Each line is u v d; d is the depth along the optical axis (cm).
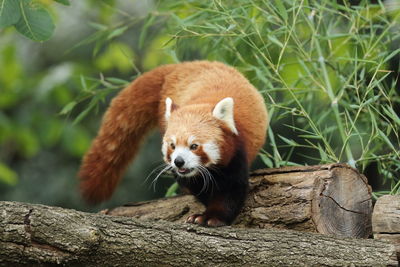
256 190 806
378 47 1073
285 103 998
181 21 996
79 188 967
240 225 802
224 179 765
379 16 1054
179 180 810
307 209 754
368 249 680
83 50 1928
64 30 1973
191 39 1145
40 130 1588
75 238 564
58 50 1958
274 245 660
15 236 542
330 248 671
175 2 1120
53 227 559
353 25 1036
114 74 1772
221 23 1045
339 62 1147
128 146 978
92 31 1941
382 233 731
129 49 1570
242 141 783
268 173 809
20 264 546
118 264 596
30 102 1636
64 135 1554
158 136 1714
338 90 1102
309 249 665
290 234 682
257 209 792
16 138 1605
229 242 649
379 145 1007
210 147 745
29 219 553
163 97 946
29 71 1948
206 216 755
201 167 745
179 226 645
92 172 960
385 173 978
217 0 938
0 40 1780
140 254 605
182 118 765
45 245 554
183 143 741
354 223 785
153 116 974
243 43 1077
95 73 1786
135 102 966
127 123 968
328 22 1225
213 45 1092
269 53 1076
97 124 1745
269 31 1014
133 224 618
